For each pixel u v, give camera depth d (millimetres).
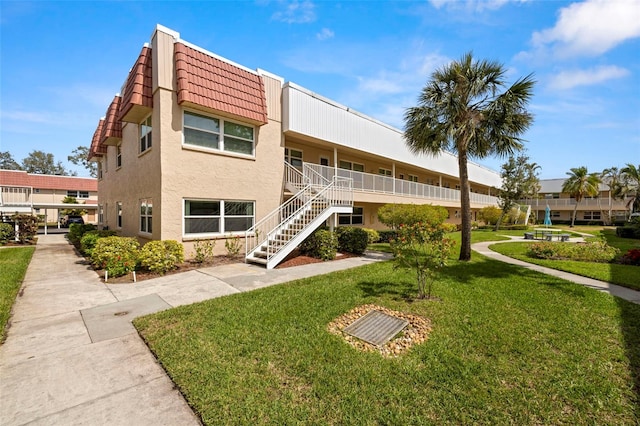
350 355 3377
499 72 9148
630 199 37000
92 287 6434
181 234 9102
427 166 22156
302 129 12281
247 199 10820
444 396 2637
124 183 12789
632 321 4449
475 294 5832
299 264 9070
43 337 3988
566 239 16656
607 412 2441
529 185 26609
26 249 13133
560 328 4156
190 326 4215
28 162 56406
